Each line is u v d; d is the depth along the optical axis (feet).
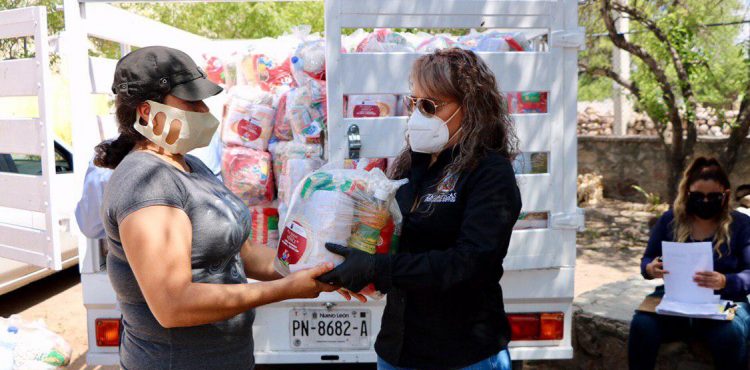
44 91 10.15
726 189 11.54
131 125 6.54
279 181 11.36
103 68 11.48
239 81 12.96
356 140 9.98
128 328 6.57
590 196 37.60
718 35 28.86
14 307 19.72
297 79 11.94
